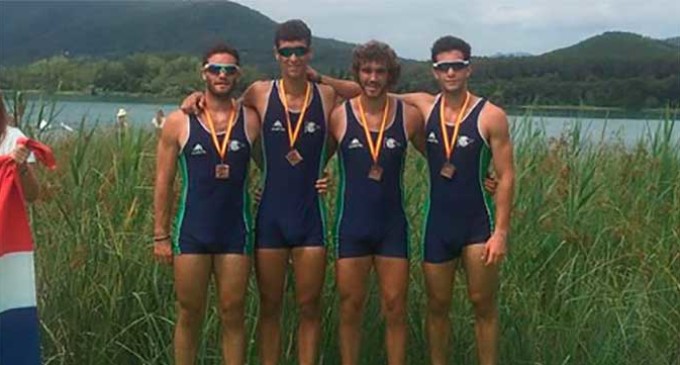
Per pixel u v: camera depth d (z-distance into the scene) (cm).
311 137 579
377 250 587
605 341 672
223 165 566
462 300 675
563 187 771
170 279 661
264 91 584
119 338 648
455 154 579
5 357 529
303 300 592
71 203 682
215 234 571
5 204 523
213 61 561
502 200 574
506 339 665
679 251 745
